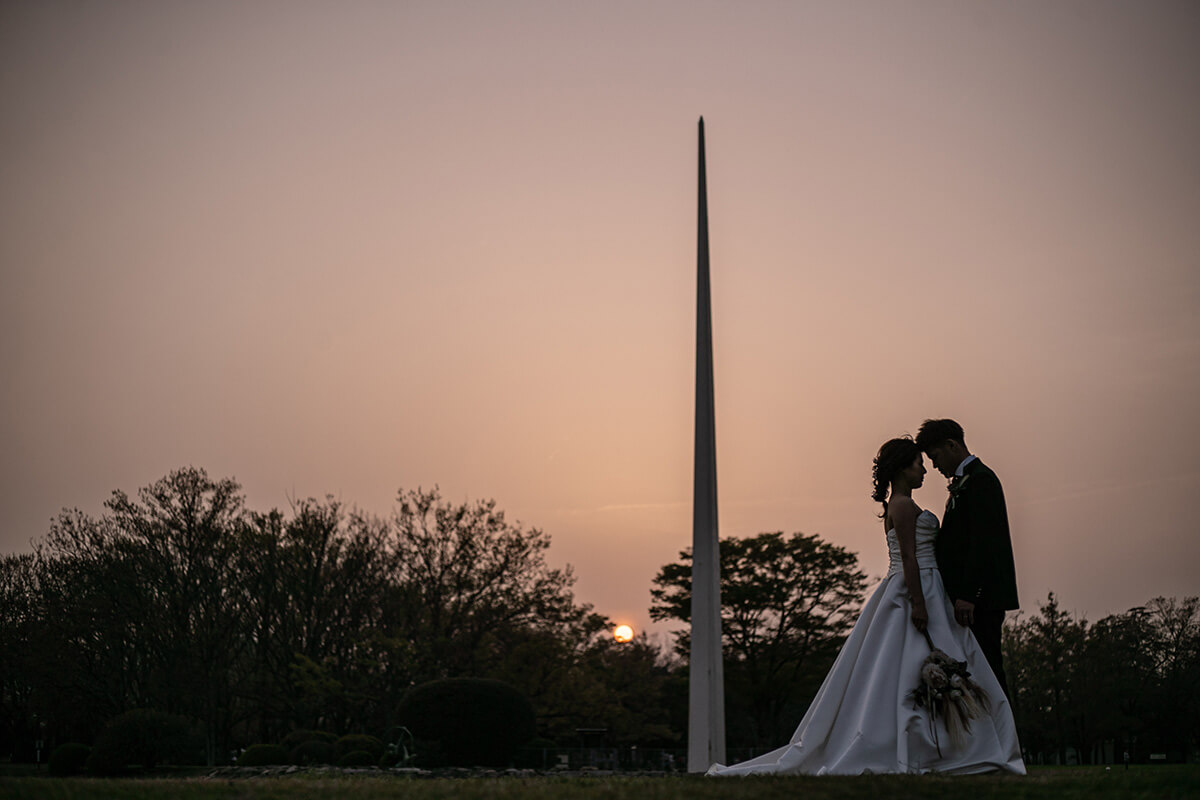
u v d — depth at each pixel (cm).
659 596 5544
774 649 5403
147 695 4012
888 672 591
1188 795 402
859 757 571
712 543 1516
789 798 394
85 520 4050
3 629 3966
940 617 605
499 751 2952
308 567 4241
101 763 2800
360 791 436
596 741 3200
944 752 566
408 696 3016
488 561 4366
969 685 575
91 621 3897
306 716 4097
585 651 4700
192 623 4062
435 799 407
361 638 4047
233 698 4353
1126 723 4431
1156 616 4362
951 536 624
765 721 5538
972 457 632
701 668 1466
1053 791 412
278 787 460
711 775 584
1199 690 4281
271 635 4238
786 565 5412
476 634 4322
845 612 5453
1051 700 4594
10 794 425
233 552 4109
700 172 1761
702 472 1545
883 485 641
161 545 4050
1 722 4391
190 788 459
